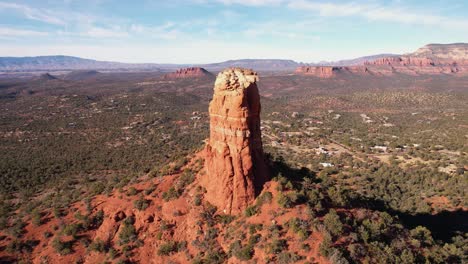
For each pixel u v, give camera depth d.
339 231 35.78
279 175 42.53
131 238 40.75
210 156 42.88
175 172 50.75
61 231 43.03
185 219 41.59
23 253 41.72
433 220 68.62
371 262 33.94
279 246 34.62
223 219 39.88
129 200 45.50
